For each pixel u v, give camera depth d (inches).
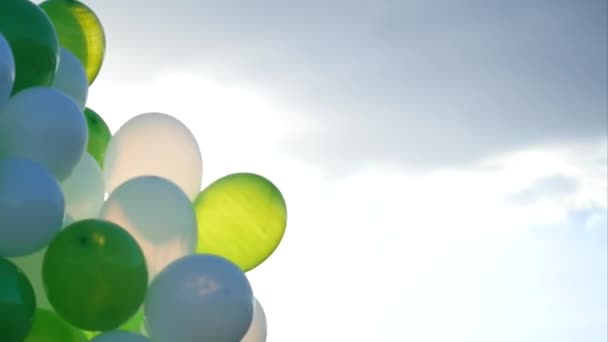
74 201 143.3
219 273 136.9
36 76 139.7
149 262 138.9
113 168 149.6
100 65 160.6
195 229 142.9
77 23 156.5
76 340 135.4
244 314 137.3
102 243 131.8
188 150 151.2
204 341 135.3
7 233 129.6
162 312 135.0
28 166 131.7
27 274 135.6
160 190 140.8
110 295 131.2
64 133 135.6
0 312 127.5
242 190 149.0
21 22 138.7
